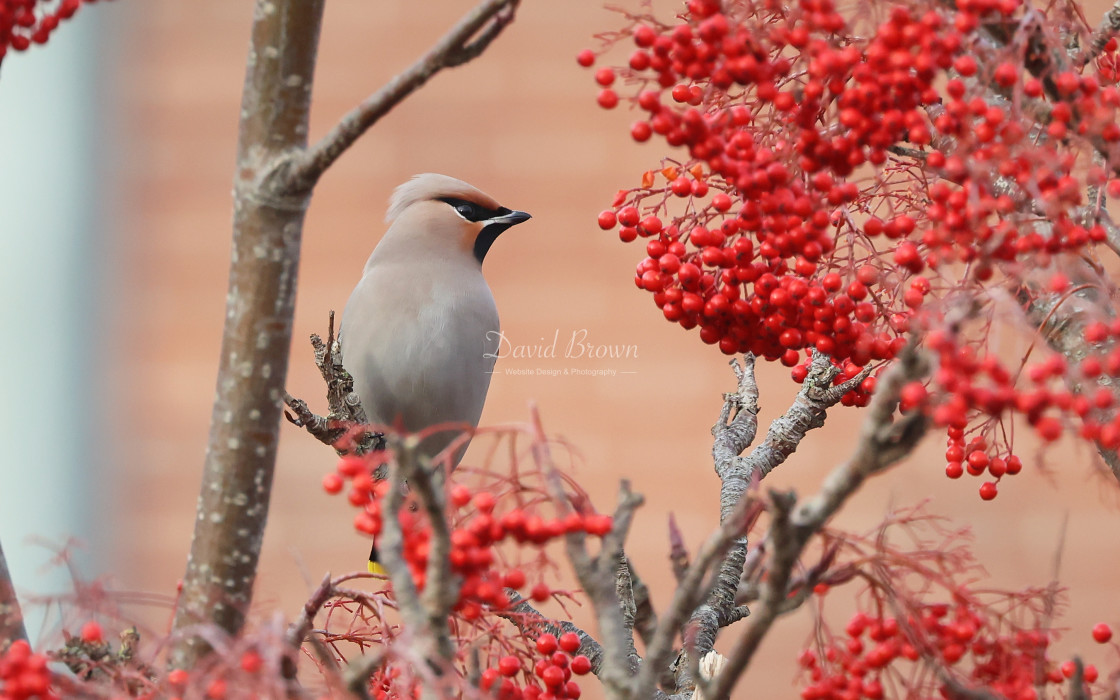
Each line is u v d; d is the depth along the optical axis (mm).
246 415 3512
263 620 3018
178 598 3518
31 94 11531
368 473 3053
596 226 10883
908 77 3338
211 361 11336
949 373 2748
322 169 3459
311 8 3482
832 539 3309
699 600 2852
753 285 4246
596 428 10469
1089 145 3375
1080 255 3348
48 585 9805
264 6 3492
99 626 3092
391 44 11391
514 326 10688
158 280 11430
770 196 3656
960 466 3953
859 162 3543
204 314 11391
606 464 10383
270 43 3490
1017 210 3418
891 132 3402
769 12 3588
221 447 3516
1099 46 3799
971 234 3301
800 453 10062
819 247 3723
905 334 3945
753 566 3342
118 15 11695
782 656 9633
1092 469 3625
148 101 11641
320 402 10805
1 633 3275
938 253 3428
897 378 2668
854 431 10047
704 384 10500
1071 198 3213
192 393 11273
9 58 11516
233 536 3494
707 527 10227
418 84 3363
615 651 2844
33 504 10969
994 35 3438
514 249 10852
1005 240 3297
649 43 3525
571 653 3773
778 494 2697
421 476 2629
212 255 11469
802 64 3641
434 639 2729
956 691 3240
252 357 3512
